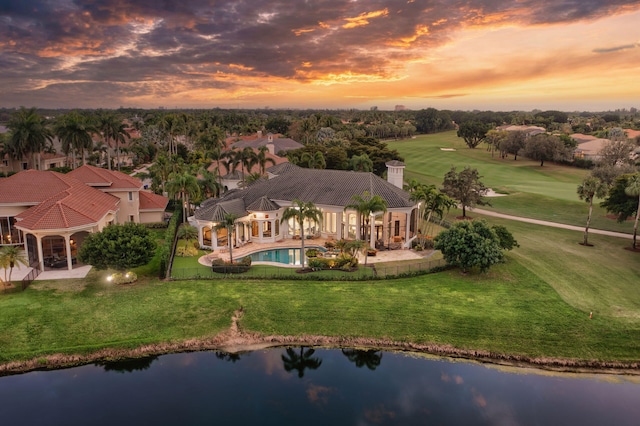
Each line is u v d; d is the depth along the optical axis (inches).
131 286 1596.9
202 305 1465.3
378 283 1647.4
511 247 1838.1
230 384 1151.6
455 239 1688.0
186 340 1311.5
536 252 1983.3
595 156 4820.4
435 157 5595.5
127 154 5570.9
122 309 1427.2
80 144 3449.8
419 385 1155.3
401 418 1023.0
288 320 1406.3
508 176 4239.7
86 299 1481.3
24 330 1293.1
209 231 2050.9
